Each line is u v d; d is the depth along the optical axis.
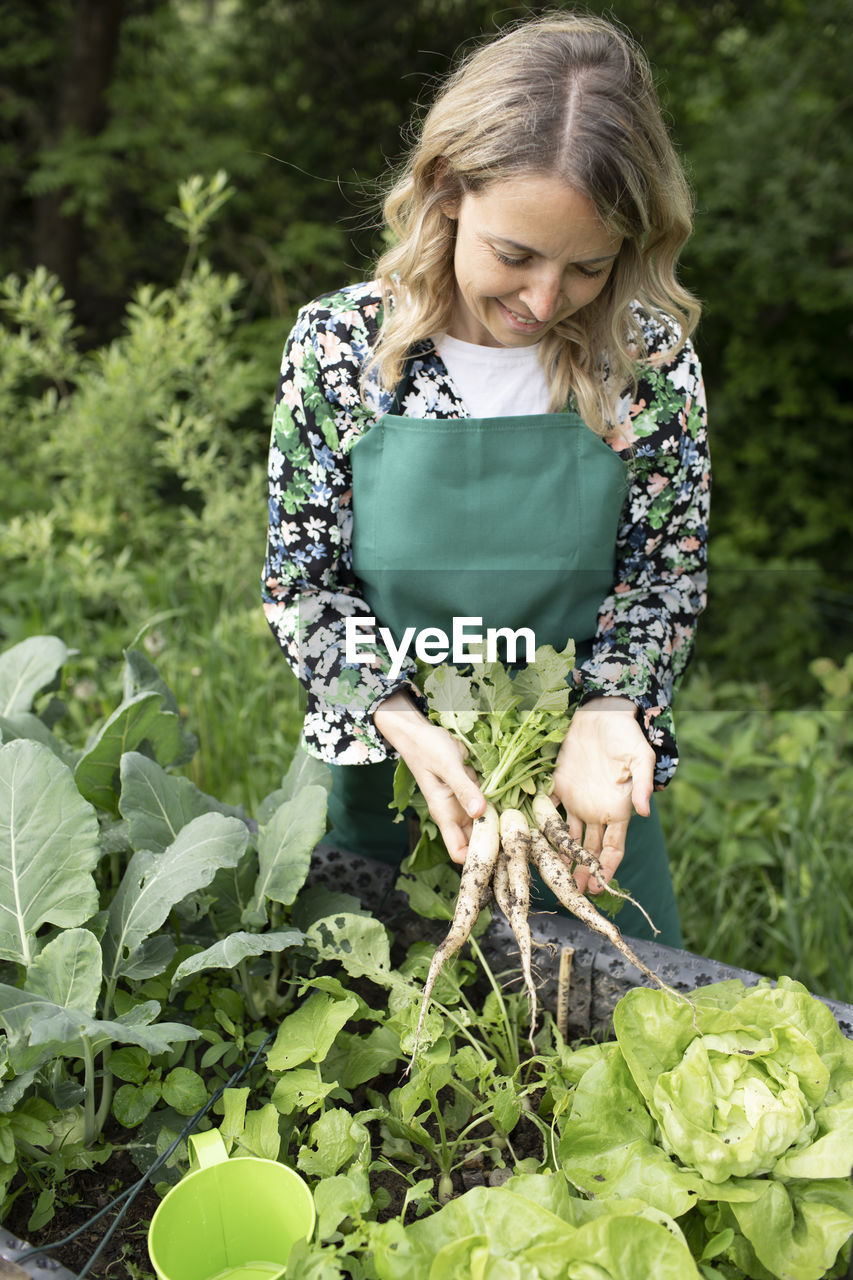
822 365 6.12
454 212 1.07
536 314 1.03
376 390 1.21
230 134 6.25
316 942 1.13
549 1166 1.00
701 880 2.35
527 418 1.20
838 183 5.27
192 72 6.50
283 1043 1.06
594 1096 0.95
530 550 1.24
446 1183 1.03
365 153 6.40
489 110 0.94
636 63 0.97
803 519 6.17
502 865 1.10
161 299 3.61
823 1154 0.87
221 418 3.59
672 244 1.08
